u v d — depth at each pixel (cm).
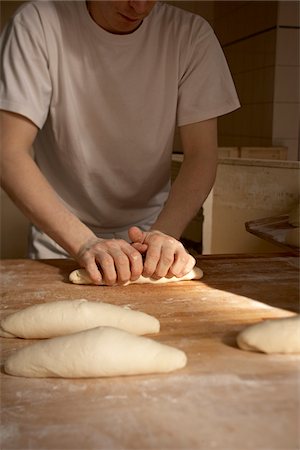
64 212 113
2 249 301
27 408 63
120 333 75
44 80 121
